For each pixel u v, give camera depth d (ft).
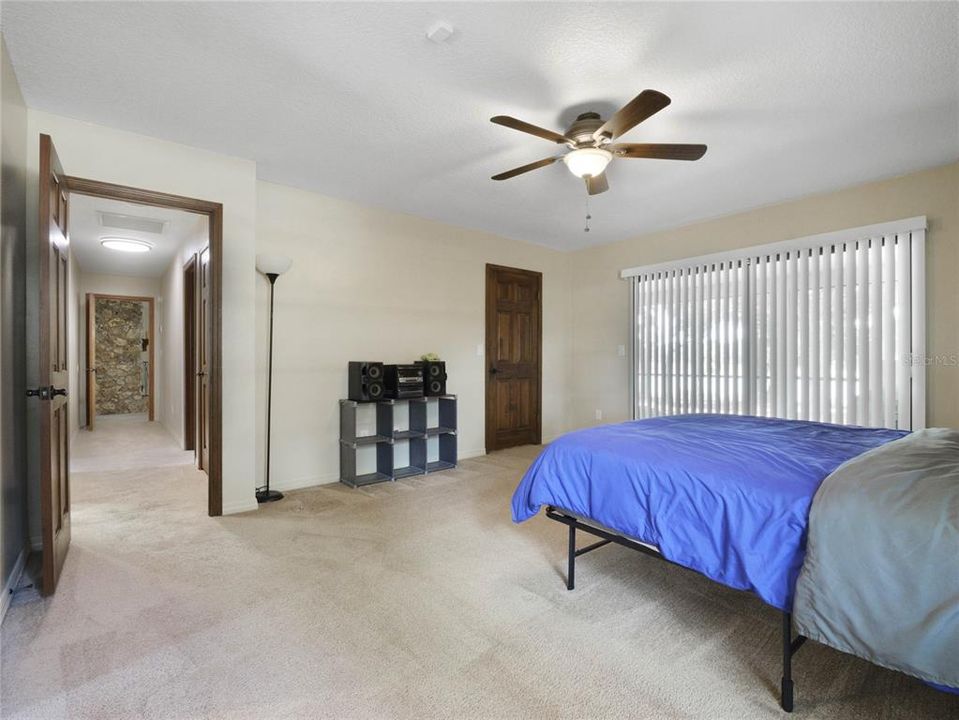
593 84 7.28
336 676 4.99
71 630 5.79
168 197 9.35
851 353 11.41
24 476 7.76
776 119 8.29
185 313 16.58
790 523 4.59
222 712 4.47
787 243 12.45
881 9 5.65
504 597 6.70
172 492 11.70
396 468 13.87
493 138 9.19
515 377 17.34
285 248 11.80
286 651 5.41
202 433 13.82
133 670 5.06
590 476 6.41
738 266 13.52
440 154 9.92
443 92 7.57
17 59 6.78
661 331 15.56
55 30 6.16
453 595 6.74
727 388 13.71
